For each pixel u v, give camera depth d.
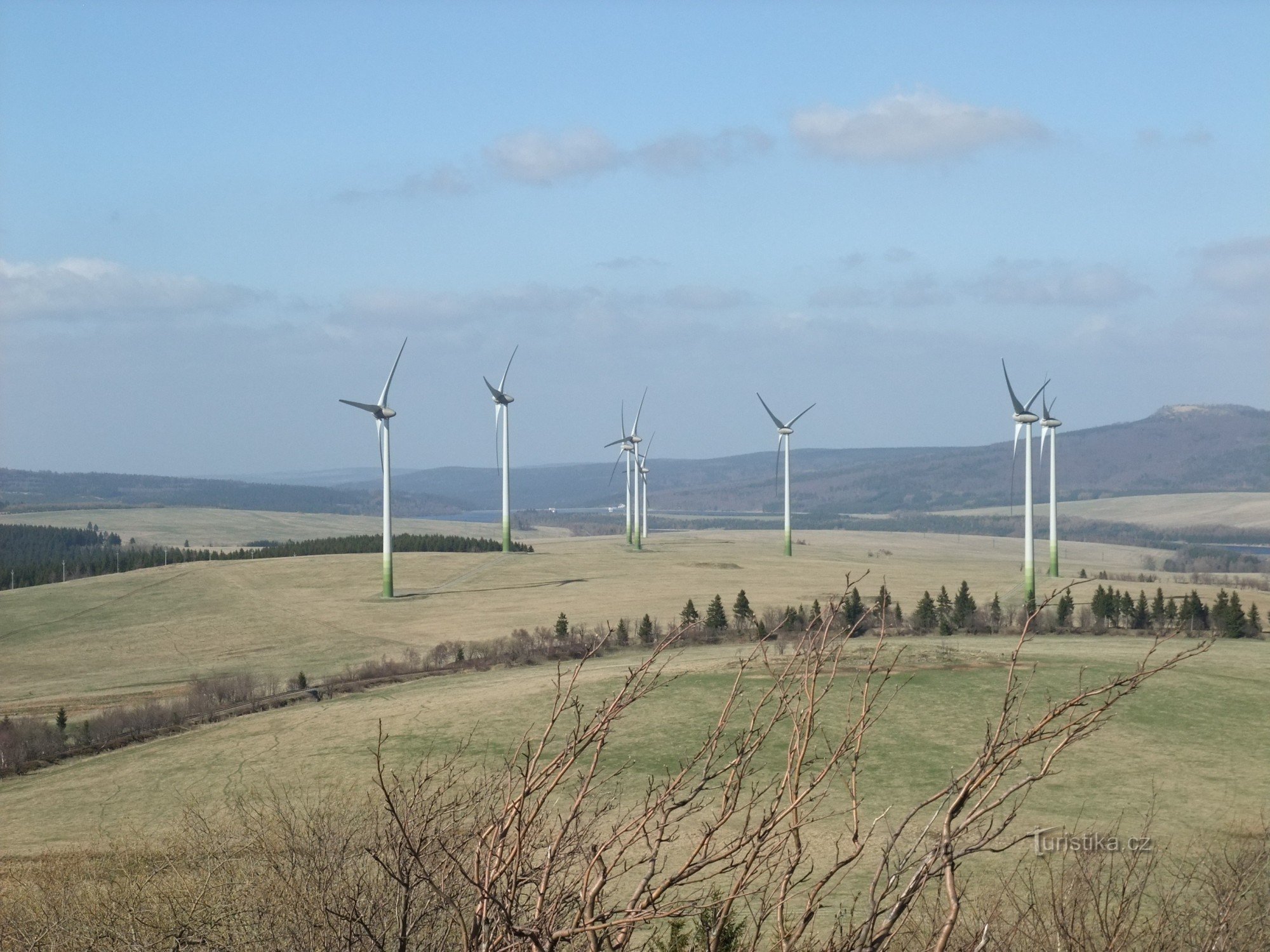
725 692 56.22
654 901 5.81
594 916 5.99
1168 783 44.00
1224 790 43.25
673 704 54.66
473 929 5.90
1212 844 22.23
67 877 17.41
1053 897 9.47
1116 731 51.84
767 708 48.38
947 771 45.28
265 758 53.59
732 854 5.95
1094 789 43.25
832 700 52.53
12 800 51.34
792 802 5.86
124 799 49.03
